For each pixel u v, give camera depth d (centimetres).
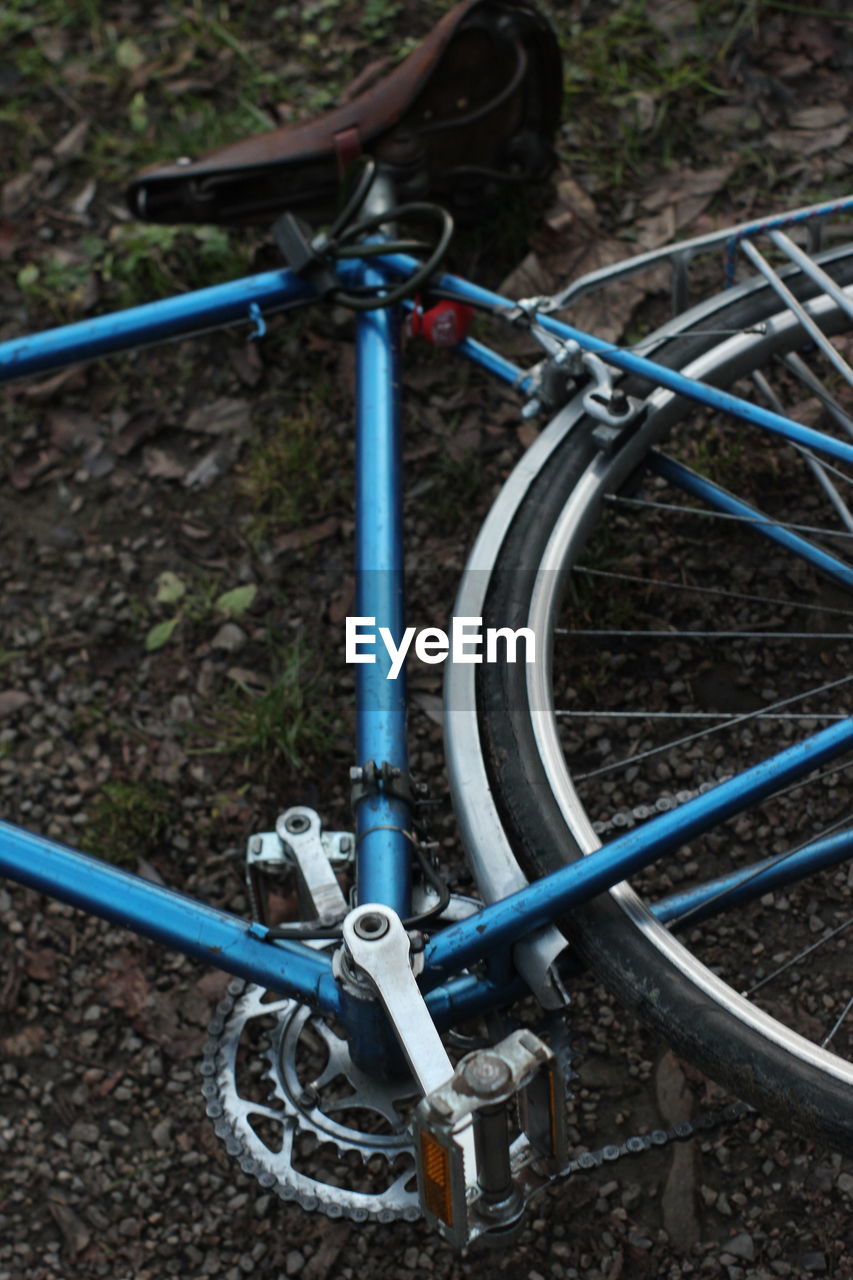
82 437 319
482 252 332
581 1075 229
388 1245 217
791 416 291
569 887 181
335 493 301
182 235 343
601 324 313
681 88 348
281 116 360
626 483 239
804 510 282
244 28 381
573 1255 213
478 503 295
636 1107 226
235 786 268
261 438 312
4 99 379
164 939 194
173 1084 237
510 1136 214
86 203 356
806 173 332
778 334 235
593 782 258
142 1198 226
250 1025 238
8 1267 221
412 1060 162
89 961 251
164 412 320
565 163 341
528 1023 236
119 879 197
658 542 283
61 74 381
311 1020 217
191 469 311
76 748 276
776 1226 212
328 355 321
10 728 280
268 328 327
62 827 267
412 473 301
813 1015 231
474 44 285
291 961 190
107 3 394
